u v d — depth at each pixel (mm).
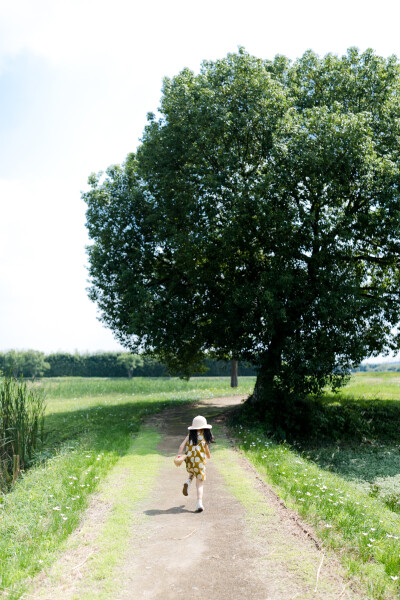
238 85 18453
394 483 14438
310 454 17859
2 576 4984
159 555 5715
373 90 19828
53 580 5027
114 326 23719
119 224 21547
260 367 20438
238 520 6961
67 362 80125
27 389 16859
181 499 8141
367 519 7223
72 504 7469
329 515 7066
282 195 17484
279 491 8516
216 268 19391
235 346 20047
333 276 17375
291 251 17844
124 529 6555
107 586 4918
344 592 4801
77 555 5723
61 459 11547
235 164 17953
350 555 5723
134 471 10148
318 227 17719
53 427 19297
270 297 16578
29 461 13219
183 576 5164
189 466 7715
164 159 19812
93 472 9445
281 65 21406
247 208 17219
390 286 21312
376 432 20266
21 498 8336
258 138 18828
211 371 72812
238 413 20016
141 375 78875
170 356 26578
